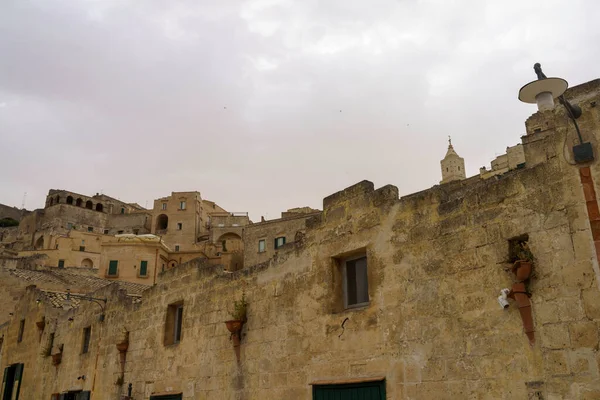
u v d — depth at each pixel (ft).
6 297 119.65
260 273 43.93
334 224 38.32
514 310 26.17
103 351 63.41
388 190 34.91
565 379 23.53
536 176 26.89
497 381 26.03
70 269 180.24
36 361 81.30
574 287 24.14
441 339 29.09
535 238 26.16
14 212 376.89
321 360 36.22
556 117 26.76
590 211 24.38
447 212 30.81
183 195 292.81
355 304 36.45
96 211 325.42
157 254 201.46
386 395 31.14
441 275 30.07
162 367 52.37
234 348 43.98
